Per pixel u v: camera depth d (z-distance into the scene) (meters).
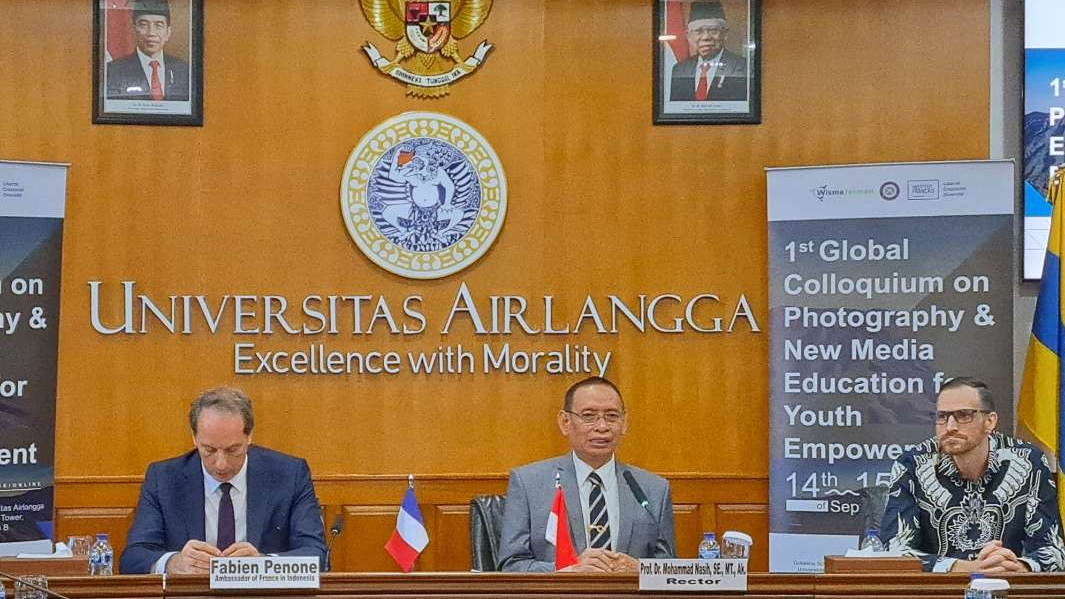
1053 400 5.81
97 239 6.26
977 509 4.72
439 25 6.39
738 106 6.40
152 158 6.30
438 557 6.34
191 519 4.75
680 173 6.41
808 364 6.04
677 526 6.36
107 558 4.58
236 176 6.34
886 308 5.98
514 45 6.41
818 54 6.40
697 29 6.41
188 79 6.32
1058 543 4.66
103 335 6.25
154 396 6.27
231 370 6.32
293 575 3.94
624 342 6.39
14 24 6.23
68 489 6.20
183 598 3.91
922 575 3.98
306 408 6.35
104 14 6.28
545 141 6.41
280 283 6.35
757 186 6.39
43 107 6.24
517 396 6.39
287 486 4.85
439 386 6.38
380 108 6.38
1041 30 6.32
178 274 6.30
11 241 5.83
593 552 4.29
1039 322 5.88
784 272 6.08
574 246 6.41
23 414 5.81
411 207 6.38
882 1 6.38
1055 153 6.32
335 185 6.37
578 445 4.89
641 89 6.41
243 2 6.35
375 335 6.37
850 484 5.98
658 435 6.38
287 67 6.36
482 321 6.40
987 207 5.92
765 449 6.36
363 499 6.34
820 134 6.39
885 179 6.00
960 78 6.36
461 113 6.40
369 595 3.96
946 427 4.70
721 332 6.39
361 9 6.37
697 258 6.40
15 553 5.77
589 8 6.41
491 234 6.39
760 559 6.33
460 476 6.36
